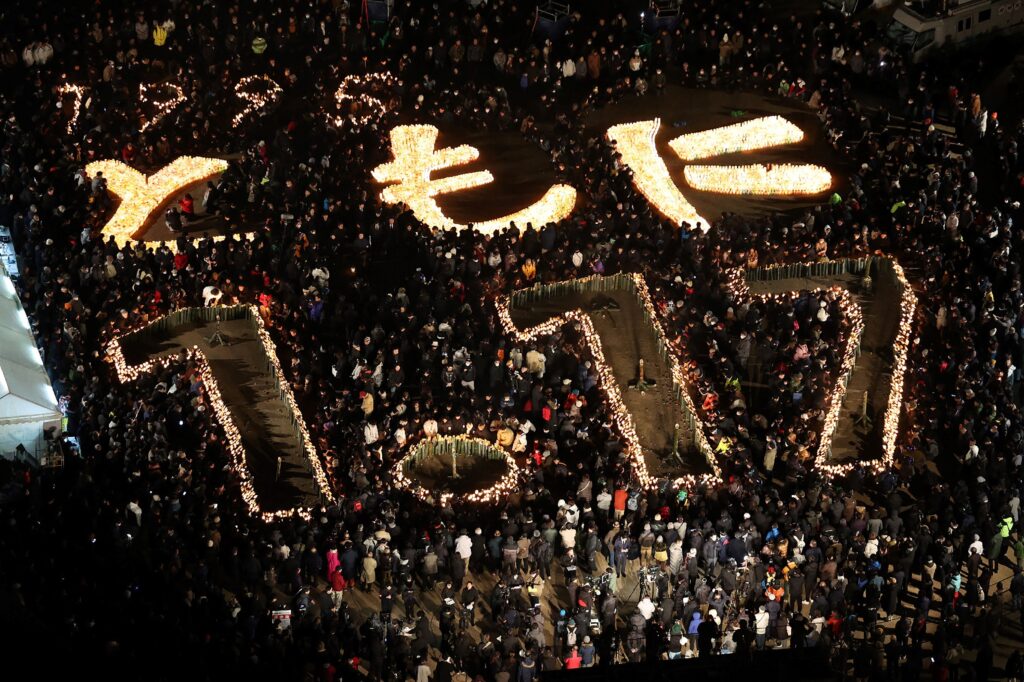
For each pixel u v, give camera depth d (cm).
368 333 9494
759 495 8350
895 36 12169
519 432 8831
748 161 11381
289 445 8981
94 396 8800
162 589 7569
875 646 7206
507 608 7512
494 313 9906
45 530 7825
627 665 6309
